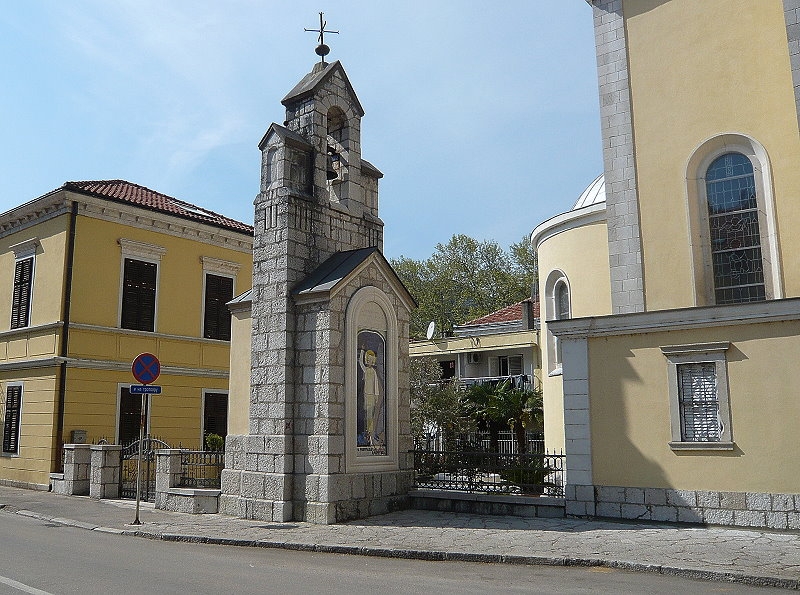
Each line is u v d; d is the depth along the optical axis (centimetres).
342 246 1680
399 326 1656
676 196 1583
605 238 1931
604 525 1309
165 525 1427
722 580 908
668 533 1209
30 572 962
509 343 3825
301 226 1575
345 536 1252
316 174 1636
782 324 1230
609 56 1703
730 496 1241
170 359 2564
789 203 1452
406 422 1642
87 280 2347
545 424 2131
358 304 1524
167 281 2584
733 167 1552
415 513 1533
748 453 1234
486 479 1562
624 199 1644
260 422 1517
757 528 1210
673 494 1295
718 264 1550
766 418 1226
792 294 1434
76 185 2395
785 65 1476
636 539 1160
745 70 1525
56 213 2366
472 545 1141
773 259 1457
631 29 1683
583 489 1387
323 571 980
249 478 1521
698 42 1588
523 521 1388
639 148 1641
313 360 1475
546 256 2155
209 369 2678
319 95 1675
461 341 4031
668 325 1326
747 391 1248
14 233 2566
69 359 2259
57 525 1532
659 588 862
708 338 1296
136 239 2506
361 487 1477
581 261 1983
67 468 2095
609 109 1688
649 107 1638
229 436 1605
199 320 2678
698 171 1580
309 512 1427
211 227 2708
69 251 2308
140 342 2480
